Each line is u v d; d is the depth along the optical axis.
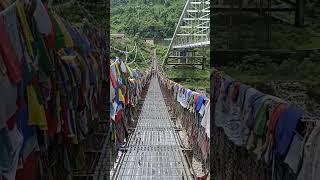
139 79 26.64
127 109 14.12
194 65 52.84
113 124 9.27
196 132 11.11
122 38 48.50
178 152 11.22
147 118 20.41
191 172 9.06
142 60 68.31
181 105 17.27
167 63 64.94
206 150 8.80
